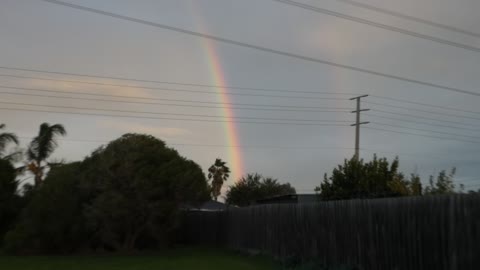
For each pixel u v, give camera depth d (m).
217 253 29.00
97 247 32.56
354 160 27.62
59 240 30.98
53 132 43.78
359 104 45.75
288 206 23.16
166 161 31.53
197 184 31.59
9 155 36.50
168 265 22.09
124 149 30.50
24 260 26.27
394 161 28.66
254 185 74.00
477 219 11.95
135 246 33.66
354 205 17.53
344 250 18.08
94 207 29.67
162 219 31.89
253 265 21.81
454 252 12.59
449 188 22.03
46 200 30.80
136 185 29.83
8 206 34.69
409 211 14.48
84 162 31.83
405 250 14.61
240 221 30.14
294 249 22.28
